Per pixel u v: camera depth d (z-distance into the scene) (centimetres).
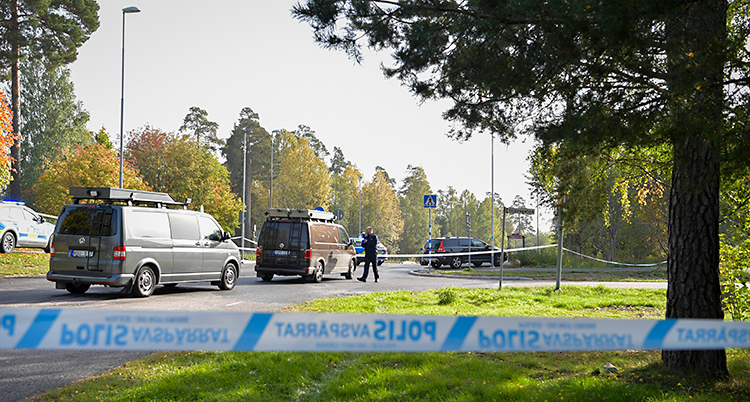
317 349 444
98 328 468
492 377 580
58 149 5778
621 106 542
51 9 4022
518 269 2897
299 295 1445
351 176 9888
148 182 5353
